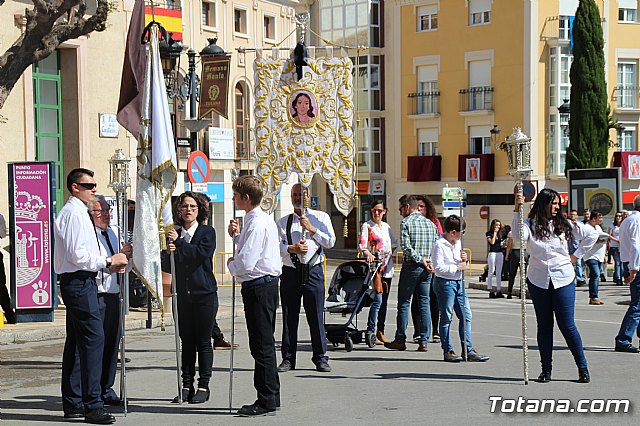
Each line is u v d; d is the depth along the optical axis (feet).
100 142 91.61
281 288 41.24
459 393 35.19
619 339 46.09
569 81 165.58
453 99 172.86
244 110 136.67
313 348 40.91
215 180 127.75
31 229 59.98
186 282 33.91
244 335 55.67
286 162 46.78
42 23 58.80
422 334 47.14
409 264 46.80
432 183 175.73
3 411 33.22
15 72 59.31
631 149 173.06
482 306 77.97
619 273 97.96
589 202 98.94
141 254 33.58
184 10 123.54
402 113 180.45
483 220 167.12
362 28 183.32
